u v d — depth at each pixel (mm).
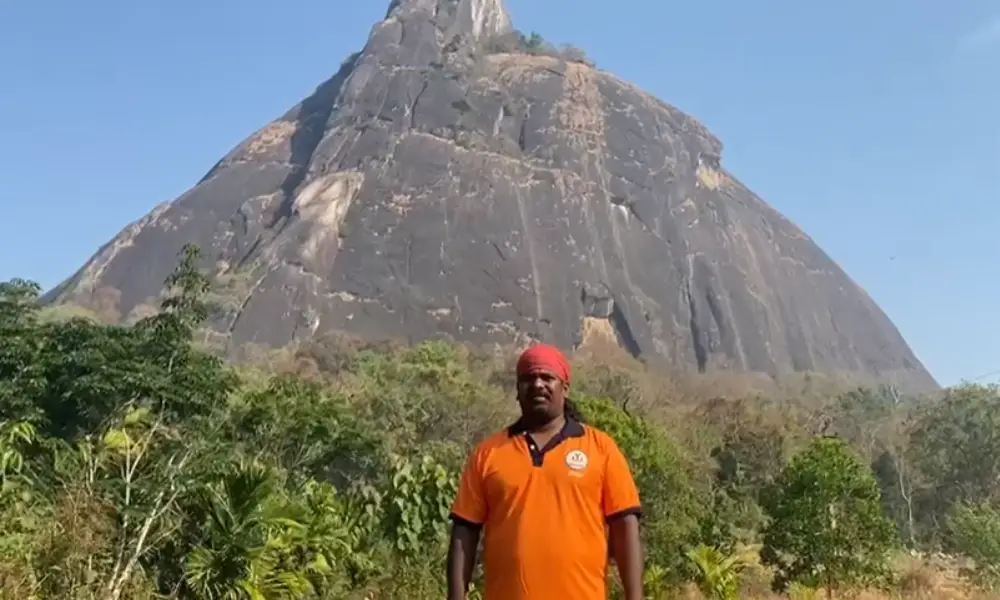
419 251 119938
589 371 74000
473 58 146875
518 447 3805
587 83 147250
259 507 10828
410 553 14914
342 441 22953
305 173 134500
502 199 126188
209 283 21688
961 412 48125
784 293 141875
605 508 3770
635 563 3713
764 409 66688
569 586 3594
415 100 137125
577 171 133750
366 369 54438
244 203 132375
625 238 132500
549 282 120500
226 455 12016
